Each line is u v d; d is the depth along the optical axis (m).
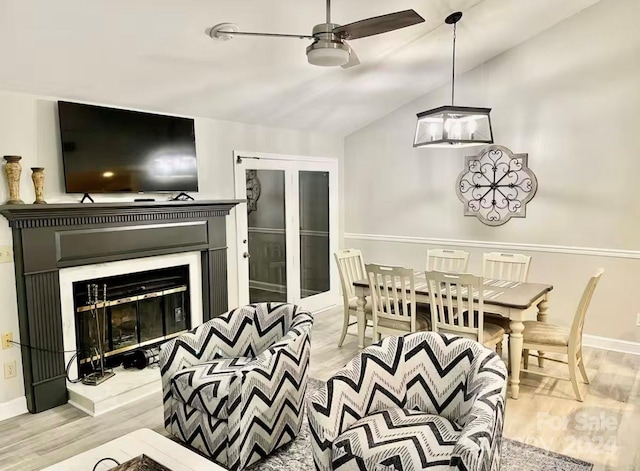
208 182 4.64
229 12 3.01
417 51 4.44
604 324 4.54
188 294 4.46
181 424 2.82
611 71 4.34
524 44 4.78
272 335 3.24
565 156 4.64
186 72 3.65
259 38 3.41
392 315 3.95
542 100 4.73
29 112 3.33
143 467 1.93
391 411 2.41
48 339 3.39
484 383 2.11
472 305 3.44
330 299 6.31
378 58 4.36
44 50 2.93
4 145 3.22
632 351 4.41
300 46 3.64
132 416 3.30
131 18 2.84
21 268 3.24
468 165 5.29
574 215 4.63
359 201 6.30
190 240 4.34
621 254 4.40
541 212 4.83
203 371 2.80
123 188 3.83
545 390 3.65
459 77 5.23
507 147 4.98
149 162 4.01
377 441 2.12
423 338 2.50
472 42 4.51
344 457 2.09
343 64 2.86
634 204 4.31
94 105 3.64
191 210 4.27
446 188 5.50
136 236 3.90
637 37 4.19
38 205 3.18
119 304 3.95
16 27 2.67
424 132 3.86
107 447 2.11
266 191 5.29
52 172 3.47
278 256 5.52
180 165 4.26
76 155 3.53
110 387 3.54
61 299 3.51
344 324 4.68
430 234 5.70
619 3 4.25
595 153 4.47
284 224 5.56
